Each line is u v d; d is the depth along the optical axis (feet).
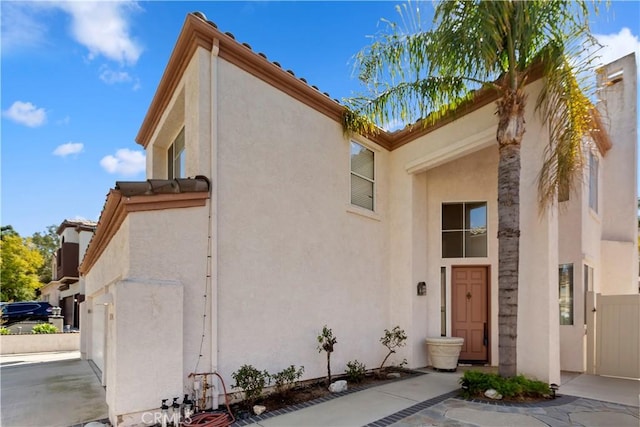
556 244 24.08
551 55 21.71
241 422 18.04
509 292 22.65
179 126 30.40
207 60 21.66
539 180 23.94
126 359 16.69
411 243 32.76
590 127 24.54
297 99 26.58
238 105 22.85
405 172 33.96
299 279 25.30
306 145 26.94
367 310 30.71
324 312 26.84
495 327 32.83
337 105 28.86
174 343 18.13
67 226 79.46
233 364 20.93
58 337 53.36
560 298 32.68
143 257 18.42
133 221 18.35
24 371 35.27
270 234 23.80
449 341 30.27
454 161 35.45
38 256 109.29
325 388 24.36
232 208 21.91
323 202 27.78
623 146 41.88
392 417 18.53
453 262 34.53
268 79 24.67
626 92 42.04
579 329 30.81
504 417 18.20
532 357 23.65
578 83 21.91
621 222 41.24
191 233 20.06
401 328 32.27
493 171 34.32
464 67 22.97
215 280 20.45
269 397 21.84
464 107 28.43
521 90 23.09
